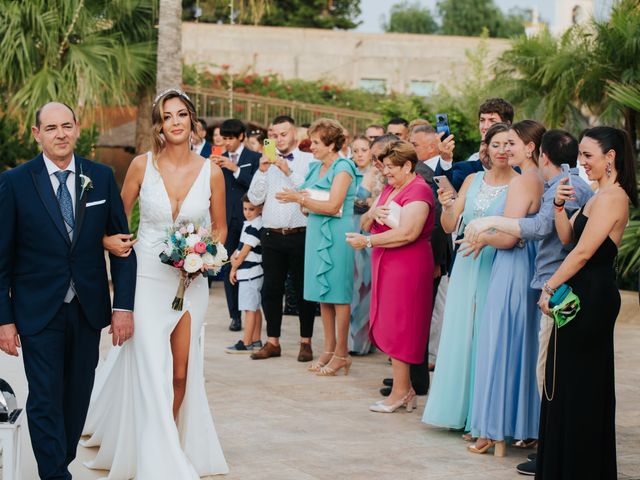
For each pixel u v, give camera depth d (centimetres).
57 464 451
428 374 698
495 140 569
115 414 511
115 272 480
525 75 1341
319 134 740
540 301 478
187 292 500
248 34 2444
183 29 2422
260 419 625
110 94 1420
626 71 1166
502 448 555
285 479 506
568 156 521
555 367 477
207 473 509
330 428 607
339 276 745
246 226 830
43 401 452
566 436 473
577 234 481
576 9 2452
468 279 582
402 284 635
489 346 553
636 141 1220
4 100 1387
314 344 891
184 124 498
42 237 454
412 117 1410
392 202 632
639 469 532
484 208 573
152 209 495
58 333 459
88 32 1371
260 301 838
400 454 556
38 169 459
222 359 813
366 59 2439
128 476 500
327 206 730
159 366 481
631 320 1028
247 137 1164
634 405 678
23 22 1317
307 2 3244
